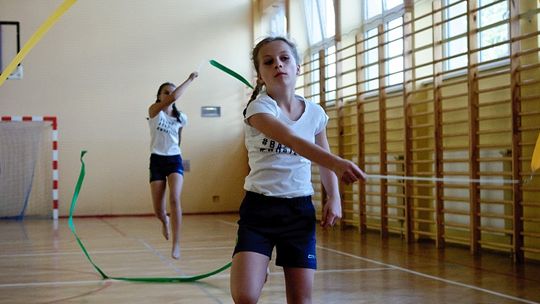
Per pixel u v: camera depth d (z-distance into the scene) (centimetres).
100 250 643
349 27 876
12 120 1063
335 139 924
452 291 399
